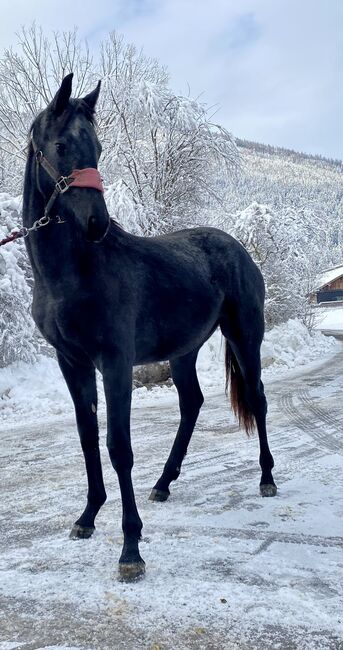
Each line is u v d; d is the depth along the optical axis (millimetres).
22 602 2510
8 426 7125
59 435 6496
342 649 2074
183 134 15117
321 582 2613
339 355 15742
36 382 9023
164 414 7766
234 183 16750
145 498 4004
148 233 13797
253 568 2779
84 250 2916
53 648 2135
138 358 3373
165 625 2279
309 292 20844
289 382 10695
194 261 3771
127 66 16859
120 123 15680
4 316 9336
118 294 3016
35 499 4086
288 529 3309
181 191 15594
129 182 15406
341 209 98250
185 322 3566
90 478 3375
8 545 3188
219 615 2342
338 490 4062
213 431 6488
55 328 3074
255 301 4234
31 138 3133
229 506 3766
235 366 4340
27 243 3129
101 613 2395
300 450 5379
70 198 2816
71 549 3107
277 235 17578
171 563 2857
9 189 15203
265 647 2104
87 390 3338
